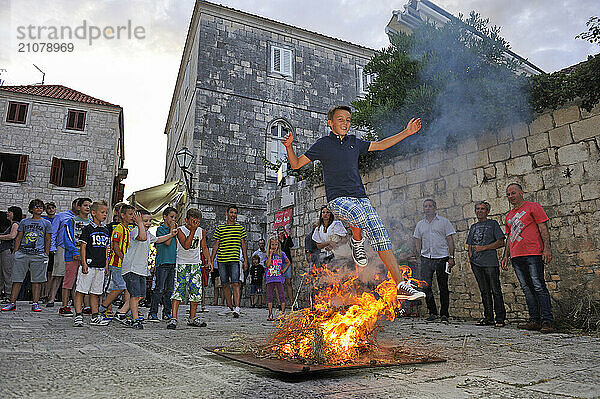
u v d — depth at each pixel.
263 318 7.45
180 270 5.81
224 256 7.62
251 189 16.30
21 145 19.42
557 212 6.46
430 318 7.07
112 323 5.98
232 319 7.18
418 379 2.45
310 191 11.98
